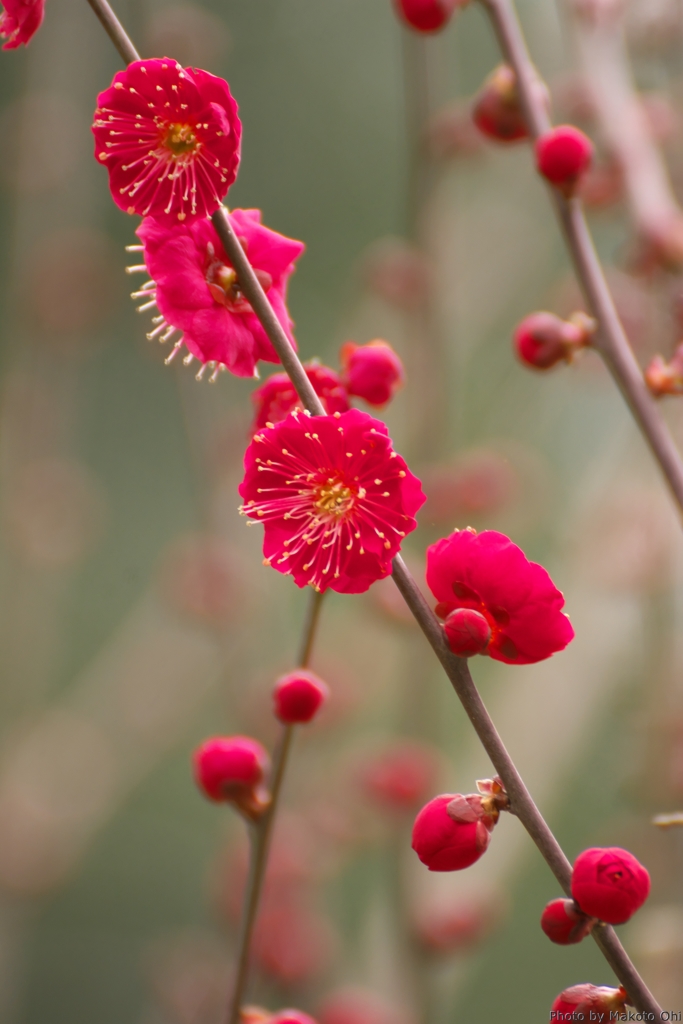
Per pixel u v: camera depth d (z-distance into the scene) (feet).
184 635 4.59
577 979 4.60
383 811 3.26
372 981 3.42
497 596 2.02
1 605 4.55
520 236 4.38
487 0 2.36
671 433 2.80
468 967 3.71
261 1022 2.20
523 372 4.28
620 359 2.28
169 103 2.05
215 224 2.05
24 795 4.31
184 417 3.68
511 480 3.63
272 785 2.20
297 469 2.05
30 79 4.72
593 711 3.80
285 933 3.32
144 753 4.54
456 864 2.02
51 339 4.71
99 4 2.06
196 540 3.97
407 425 3.73
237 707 3.62
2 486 4.63
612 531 3.50
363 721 4.50
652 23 3.10
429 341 3.59
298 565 2.05
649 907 2.91
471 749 3.86
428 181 3.54
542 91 2.36
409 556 3.57
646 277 2.67
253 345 2.09
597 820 4.55
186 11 3.74
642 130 2.81
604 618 3.84
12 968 4.18
